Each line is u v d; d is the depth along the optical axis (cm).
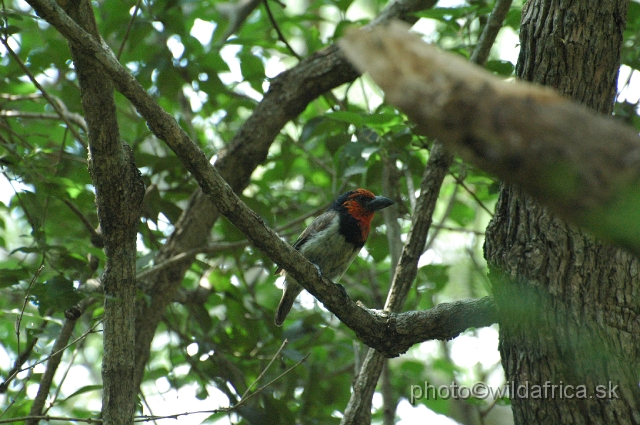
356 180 1338
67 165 1230
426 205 941
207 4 1430
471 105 296
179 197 1288
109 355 752
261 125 1156
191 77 1299
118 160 700
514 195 660
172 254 1120
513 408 627
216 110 1456
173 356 1362
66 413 1390
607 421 573
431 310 776
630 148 271
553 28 661
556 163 279
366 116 1015
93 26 653
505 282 636
